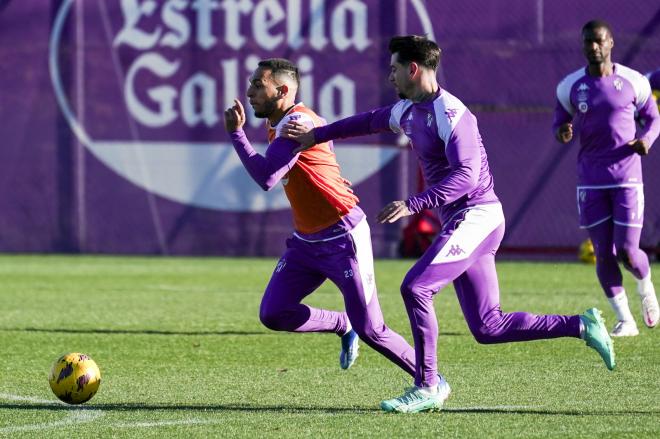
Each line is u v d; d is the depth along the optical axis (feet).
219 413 70.18
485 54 210.59
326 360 93.04
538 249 207.51
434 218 213.87
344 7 212.43
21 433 64.23
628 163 104.27
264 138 213.87
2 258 211.82
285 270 75.41
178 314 127.34
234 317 124.36
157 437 63.16
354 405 73.05
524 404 72.64
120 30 215.31
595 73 105.50
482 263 70.28
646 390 77.71
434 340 69.51
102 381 82.99
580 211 107.24
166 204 216.13
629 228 103.71
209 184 215.72
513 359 92.12
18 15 214.90
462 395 76.13
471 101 211.20
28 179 217.15
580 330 68.95
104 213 216.95
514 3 210.18
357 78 212.64
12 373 86.79
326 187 72.23
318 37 213.05
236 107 70.90
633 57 208.03
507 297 145.79
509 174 210.18
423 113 68.69
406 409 69.62
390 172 211.41
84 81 215.51
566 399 74.33
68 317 124.36
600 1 208.85
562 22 209.87
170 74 214.90
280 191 215.10
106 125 215.72
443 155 68.95
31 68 215.51
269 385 81.00
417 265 69.36
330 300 146.20
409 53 68.23
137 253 216.74
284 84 73.05
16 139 216.74
